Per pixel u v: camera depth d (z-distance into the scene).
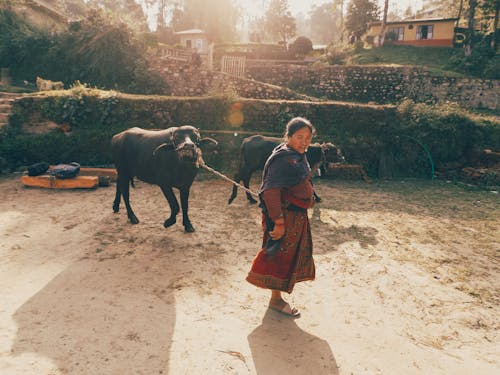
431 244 5.02
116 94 10.21
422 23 29.55
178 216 5.88
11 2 19.50
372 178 10.22
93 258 4.08
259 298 3.35
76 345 2.50
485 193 8.52
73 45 17.11
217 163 9.94
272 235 2.59
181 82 16.30
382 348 2.66
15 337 2.56
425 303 3.41
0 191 7.05
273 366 2.37
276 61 23.66
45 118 9.56
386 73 19.48
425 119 10.85
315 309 3.21
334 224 5.81
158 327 2.78
